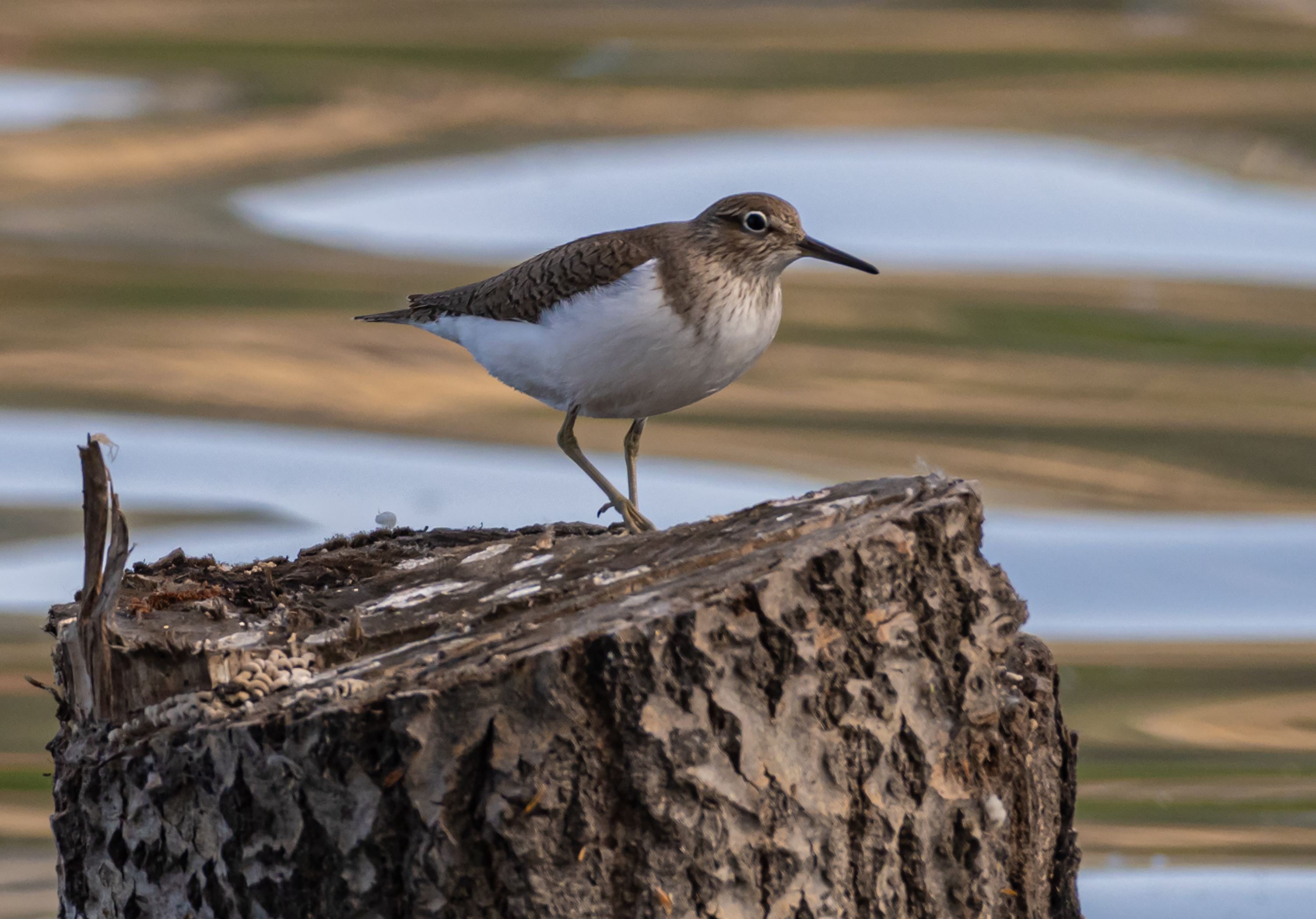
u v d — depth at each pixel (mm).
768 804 5367
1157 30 33906
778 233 7875
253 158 26641
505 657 5211
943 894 5699
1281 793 10383
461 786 5168
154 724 5531
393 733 5129
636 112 29141
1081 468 17547
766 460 17406
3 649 12289
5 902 8742
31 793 10188
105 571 5559
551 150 27172
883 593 5504
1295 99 29062
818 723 5430
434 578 6188
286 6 36438
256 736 5191
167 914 5590
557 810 5199
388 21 35188
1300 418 19094
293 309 21812
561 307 7785
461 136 27812
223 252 23641
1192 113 28766
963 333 22078
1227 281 23547
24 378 18781
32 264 22859
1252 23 34156
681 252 7754
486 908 5234
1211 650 12797
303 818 5227
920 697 5590
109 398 18391
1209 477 17156
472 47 32750
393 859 5223
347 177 26547
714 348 7820
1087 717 11625
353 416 18359
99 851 5734
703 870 5309
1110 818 9992
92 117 28203
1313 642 13031
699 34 33969
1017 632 6520
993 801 5730
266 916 5348
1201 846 9570
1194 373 20844
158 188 25797
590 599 5605
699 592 5375
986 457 17719
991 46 32656
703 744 5270
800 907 5445
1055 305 22969
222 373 19406
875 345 21578
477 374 20344
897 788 5574
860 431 18656
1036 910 6223
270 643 5723
